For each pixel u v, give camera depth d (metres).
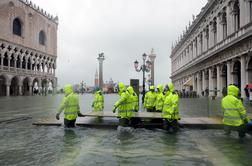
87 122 12.16
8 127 11.55
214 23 41.34
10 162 6.27
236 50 29.92
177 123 11.02
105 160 6.44
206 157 6.75
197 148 7.76
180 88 80.62
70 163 6.18
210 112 18.33
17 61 67.31
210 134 10.03
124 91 11.19
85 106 26.17
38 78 71.50
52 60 81.25
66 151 7.31
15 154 6.99
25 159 6.52
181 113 17.77
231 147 7.85
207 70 45.41
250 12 27.02
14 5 59.66
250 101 22.84
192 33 59.25
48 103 30.80
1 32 54.78
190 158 6.66
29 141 8.65
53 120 13.03
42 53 73.75
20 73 61.94
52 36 80.94
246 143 8.38
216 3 38.78
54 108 22.86
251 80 26.89
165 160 6.47
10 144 8.20
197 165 6.05
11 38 58.38
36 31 70.25
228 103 8.95
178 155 6.96
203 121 12.01
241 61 28.42
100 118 13.45
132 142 8.60
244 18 27.97
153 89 15.19
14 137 9.31
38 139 8.98
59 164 6.09
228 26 33.31
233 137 9.33
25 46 64.31
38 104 28.78
